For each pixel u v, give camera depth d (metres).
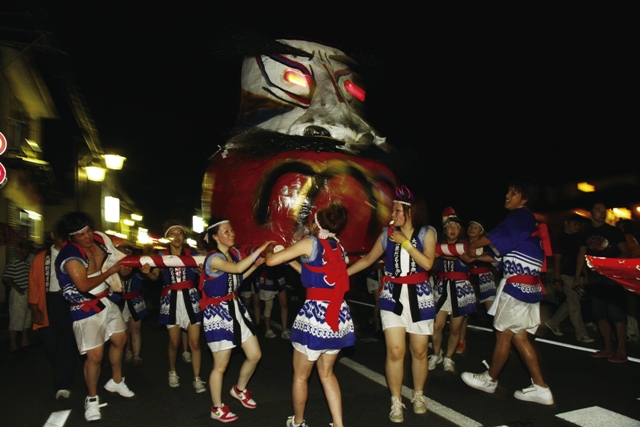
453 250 4.89
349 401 4.84
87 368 4.46
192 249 5.95
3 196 12.99
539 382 4.61
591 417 4.30
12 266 7.52
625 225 7.66
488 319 9.17
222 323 4.32
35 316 5.61
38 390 5.57
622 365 5.93
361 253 5.74
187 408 4.80
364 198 5.74
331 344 3.72
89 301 4.43
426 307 4.23
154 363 6.64
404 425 4.20
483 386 4.89
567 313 7.56
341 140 6.59
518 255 4.53
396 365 4.23
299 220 5.58
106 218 14.25
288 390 5.30
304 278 3.82
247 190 5.84
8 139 12.84
